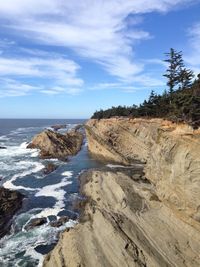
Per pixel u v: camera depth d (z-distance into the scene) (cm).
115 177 3794
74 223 3284
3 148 8212
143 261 2186
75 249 2372
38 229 3188
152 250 2270
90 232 2544
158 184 2814
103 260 2250
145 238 2405
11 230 3181
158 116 5406
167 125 2989
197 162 2222
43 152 7112
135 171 4684
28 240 2977
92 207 3234
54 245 2881
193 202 2222
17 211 3641
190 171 2275
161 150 2839
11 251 2797
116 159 6259
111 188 3516
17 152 7600
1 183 4788
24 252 2780
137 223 2580
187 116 2586
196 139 2359
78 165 6084
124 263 2180
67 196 4159
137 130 5866
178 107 2919
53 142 7588
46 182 4856
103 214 2702
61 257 2383
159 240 2355
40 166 6006
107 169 5172
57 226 3225
